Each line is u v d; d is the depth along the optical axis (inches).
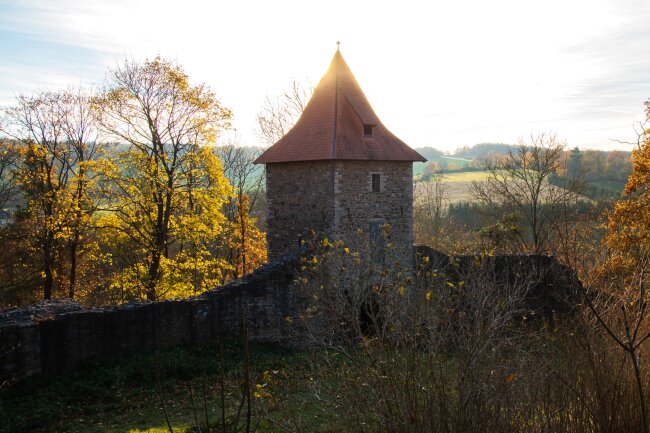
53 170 1096.8
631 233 844.0
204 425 422.6
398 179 894.4
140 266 997.8
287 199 888.3
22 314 561.6
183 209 1058.1
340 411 308.7
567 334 280.1
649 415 245.4
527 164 1291.8
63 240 1096.2
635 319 259.8
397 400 241.0
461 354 242.1
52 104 1060.5
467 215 1870.1
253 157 1493.6
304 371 536.7
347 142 842.2
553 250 294.2
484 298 273.3
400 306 271.9
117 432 429.4
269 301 708.0
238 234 1191.6
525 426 237.9
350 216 836.6
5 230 1091.3
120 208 978.7
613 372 251.0
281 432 388.5
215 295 673.0
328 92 890.1
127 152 970.1
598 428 243.4
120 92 957.2
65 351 557.3
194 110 986.1
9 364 515.8
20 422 450.6
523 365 246.7
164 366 579.8
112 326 589.3
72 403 502.9
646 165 901.8
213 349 653.3
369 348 259.0
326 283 423.2
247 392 159.0
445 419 226.2
